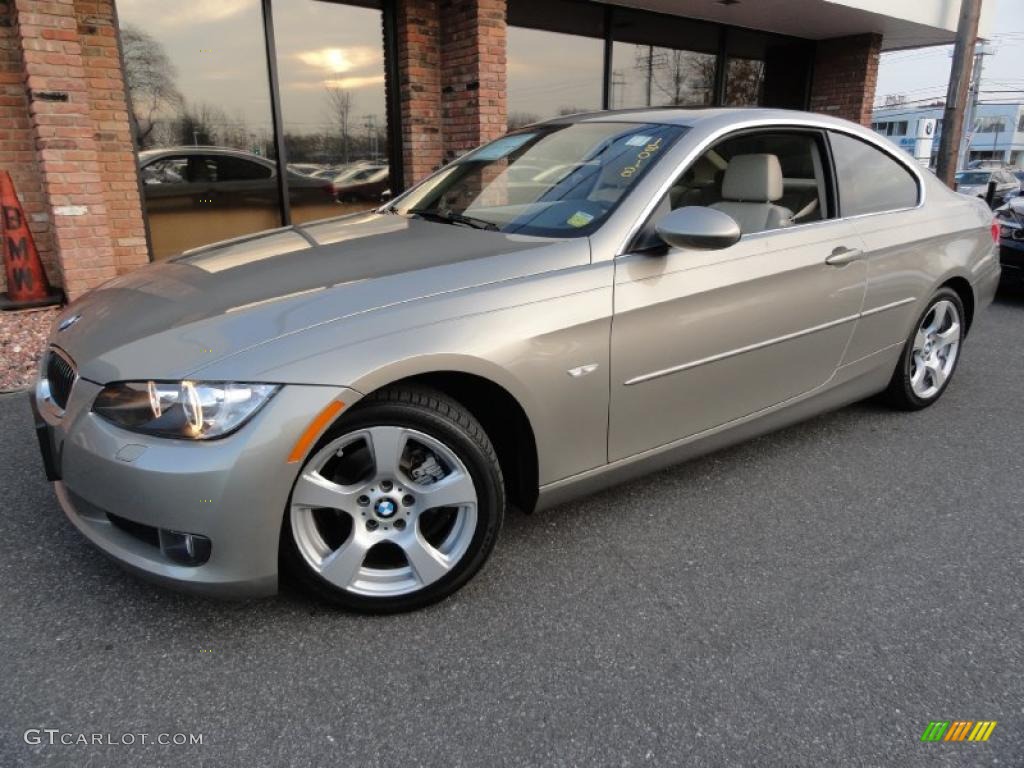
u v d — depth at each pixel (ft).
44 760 5.86
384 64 26.96
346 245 8.91
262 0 23.63
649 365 8.67
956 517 9.85
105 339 7.34
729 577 8.44
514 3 29.30
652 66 34.83
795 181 10.69
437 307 7.35
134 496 6.59
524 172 10.31
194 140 23.39
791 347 10.25
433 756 5.96
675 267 8.77
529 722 6.31
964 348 18.24
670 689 6.70
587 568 8.60
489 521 7.70
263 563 6.85
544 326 7.79
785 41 40.40
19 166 20.31
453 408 7.41
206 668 6.93
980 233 13.46
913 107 174.91
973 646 7.30
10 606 7.77
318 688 6.69
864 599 8.04
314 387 6.67
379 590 7.57
